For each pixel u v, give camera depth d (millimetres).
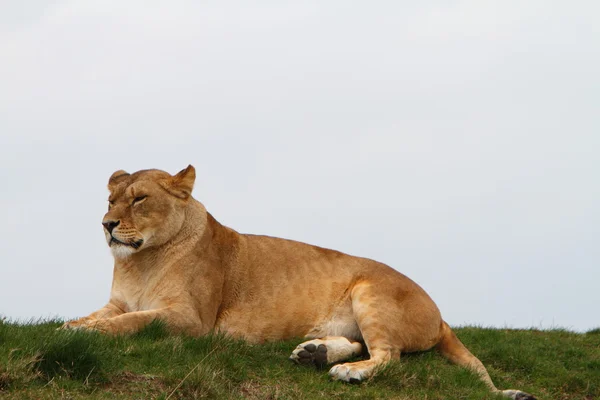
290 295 28594
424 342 27953
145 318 25672
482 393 25547
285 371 24906
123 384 21234
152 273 27547
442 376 26375
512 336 35844
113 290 28562
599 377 30828
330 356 26156
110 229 26484
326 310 28656
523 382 30219
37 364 20766
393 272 29312
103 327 24609
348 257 29828
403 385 25156
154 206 27125
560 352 34312
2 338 22094
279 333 28375
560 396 29578
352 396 23391
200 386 21562
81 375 21000
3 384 19703
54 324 27484
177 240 27672
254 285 28562
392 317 27438
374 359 25734
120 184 27594
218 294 28062
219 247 28562
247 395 22688
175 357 23359
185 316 26516
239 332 28062
